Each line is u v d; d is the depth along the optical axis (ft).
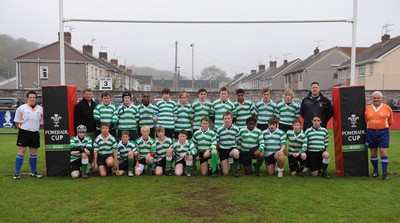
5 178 24.80
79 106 26.21
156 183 23.36
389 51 110.63
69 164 25.59
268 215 17.20
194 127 28.40
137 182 23.63
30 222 16.26
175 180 24.26
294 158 25.73
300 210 17.92
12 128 59.82
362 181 24.16
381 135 24.75
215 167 25.30
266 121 28.19
